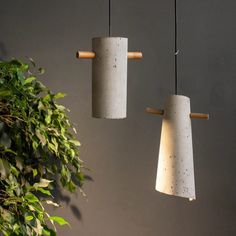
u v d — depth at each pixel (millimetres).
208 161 2686
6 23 2516
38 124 2146
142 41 2629
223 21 2680
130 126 2637
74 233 2605
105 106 1661
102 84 1655
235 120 2689
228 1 2682
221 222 2697
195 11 2660
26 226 2045
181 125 1734
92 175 2615
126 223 2645
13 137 2164
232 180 2691
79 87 2596
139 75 2633
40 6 2545
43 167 2320
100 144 2617
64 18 2568
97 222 2623
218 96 2684
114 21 2604
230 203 2693
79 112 2600
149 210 2658
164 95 2652
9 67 2121
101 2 2594
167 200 2668
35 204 2215
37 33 2545
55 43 2562
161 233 2670
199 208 2688
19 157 2189
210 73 2674
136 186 2646
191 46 2658
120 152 2633
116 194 2635
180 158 1728
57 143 2242
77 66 2588
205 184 2686
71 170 2574
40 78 2555
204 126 2678
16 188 2090
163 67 2648
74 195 2596
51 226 2582
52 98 2262
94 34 2592
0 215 1989
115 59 1647
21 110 2125
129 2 2617
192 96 2666
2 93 2033
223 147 2693
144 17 2629
